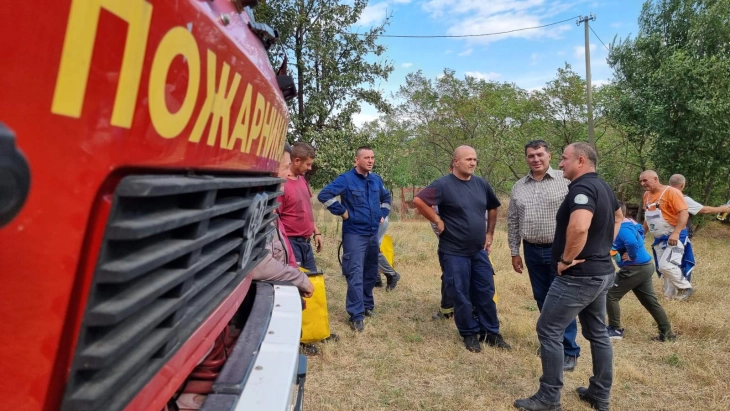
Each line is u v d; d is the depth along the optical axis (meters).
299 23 9.52
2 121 0.60
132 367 0.85
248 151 1.42
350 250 4.84
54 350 0.69
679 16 14.32
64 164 0.67
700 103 12.99
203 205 1.07
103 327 0.79
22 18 0.61
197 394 1.51
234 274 1.51
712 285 7.08
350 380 3.74
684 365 4.23
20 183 0.61
